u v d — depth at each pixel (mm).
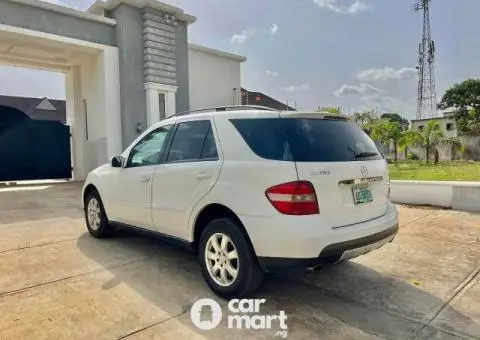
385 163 3693
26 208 7602
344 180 3092
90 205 5336
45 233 5508
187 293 3406
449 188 7188
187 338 2656
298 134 3102
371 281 3707
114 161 4762
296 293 3424
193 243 3641
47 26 9984
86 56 12039
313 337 2682
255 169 3041
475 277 3791
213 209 3420
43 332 2711
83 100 12898
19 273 3857
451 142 23469
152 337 2660
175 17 12078
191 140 3781
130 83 11312
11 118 12484
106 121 11164
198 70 14227
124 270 3971
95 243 4984
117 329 2762
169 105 12031
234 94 15688
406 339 2658
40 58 12336
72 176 13781
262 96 20422
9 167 12430
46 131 13219
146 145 4398
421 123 36344
